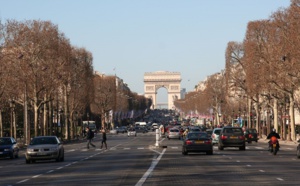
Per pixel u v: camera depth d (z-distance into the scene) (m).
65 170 52.25
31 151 65.81
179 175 44.16
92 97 185.62
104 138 103.12
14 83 125.88
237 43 159.12
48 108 166.75
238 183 37.47
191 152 77.00
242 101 190.12
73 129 180.12
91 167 55.28
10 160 77.31
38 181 41.91
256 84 127.88
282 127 146.00
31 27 137.12
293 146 107.69
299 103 134.62
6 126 180.25
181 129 160.38
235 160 62.91
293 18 100.38
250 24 129.75
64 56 146.38
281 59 110.12
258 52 126.94
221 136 89.19
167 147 105.06
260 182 37.94
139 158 69.44
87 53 180.38
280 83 119.25
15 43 128.75
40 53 135.00
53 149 65.88
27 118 135.75
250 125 170.25
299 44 99.50
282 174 44.16
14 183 41.00
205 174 44.91
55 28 141.00
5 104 140.25
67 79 156.50
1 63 118.81
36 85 135.38
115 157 73.19
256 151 85.44
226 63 160.50
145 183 38.03
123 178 42.34
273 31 113.62
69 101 177.62
